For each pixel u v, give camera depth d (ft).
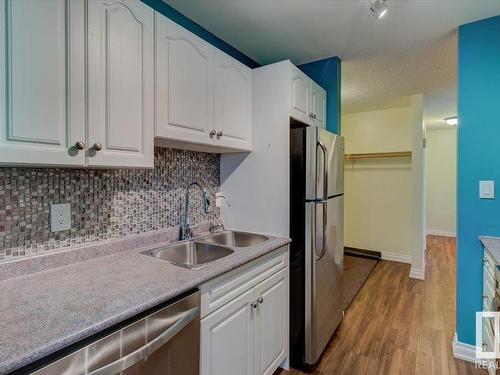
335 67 8.39
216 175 7.41
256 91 6.84
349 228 15.71
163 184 6.04
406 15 6.20
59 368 2.47
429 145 20.76
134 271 4.17
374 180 15.03
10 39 3.00
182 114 4.96
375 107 14.19
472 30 6.52
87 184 4.75
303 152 6.43
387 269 13.16
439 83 10.66
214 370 4.28
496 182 6.33
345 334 7.78
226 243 7.01
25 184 4.02
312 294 6.33
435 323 8.32
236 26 6.67
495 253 5.27
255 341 5.27
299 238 6.49
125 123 4.07
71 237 4.54
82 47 3.58
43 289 3.51
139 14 4.26
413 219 12.11
